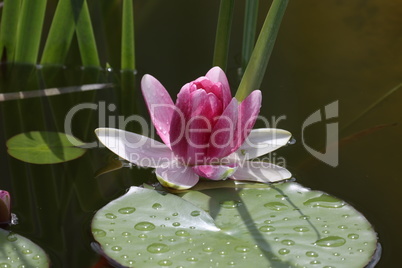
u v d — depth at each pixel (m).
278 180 1.17
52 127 1.27
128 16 1.33
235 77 1.35
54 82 1.35
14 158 1.21
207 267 1.08
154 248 1.09
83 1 1.33
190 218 1.12
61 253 1.09
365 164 1.20
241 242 1.10
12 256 1.08
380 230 1.12
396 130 1.25
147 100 1.20
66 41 1.37
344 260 1.08
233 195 1.15
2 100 1.31
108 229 1.11
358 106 1.29
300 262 1.08
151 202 1.14
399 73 1.35
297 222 1.12
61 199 1.16
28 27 1.35
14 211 1.15
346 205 1.14
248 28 1.33
